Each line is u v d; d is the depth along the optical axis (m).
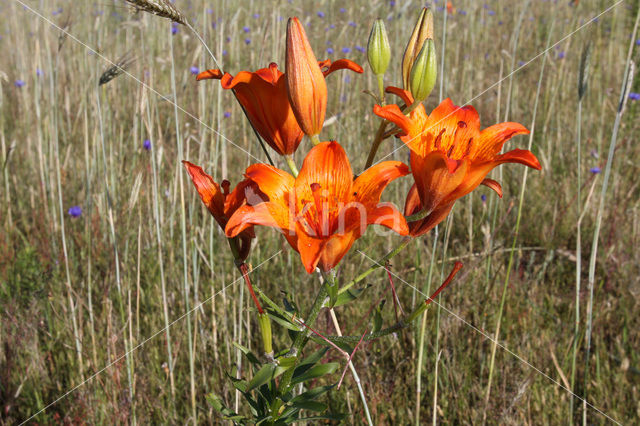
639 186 0.94
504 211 0.90
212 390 0.64
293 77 0.37
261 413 0.45
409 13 1.04
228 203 0.37
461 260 0.81
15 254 0.79
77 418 0.60
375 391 0.62
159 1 0.38
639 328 0.72
